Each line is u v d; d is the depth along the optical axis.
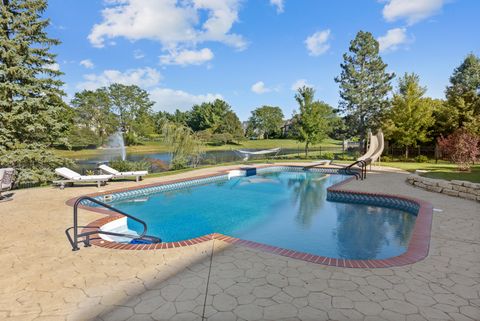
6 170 8.43
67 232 5.42
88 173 13.76
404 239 6.27
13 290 3.28
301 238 6.52
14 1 12.39
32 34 12.88
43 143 13.69
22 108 12.40
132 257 4.21
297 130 26.50
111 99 54.09
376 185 10.90
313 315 2.73
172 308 2.88
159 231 7.15
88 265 3.95
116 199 10.18
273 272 3.67
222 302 2.98
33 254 4.36
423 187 10.09
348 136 30.53
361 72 27.86
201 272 3.69
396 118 21.05
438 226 5.62
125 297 3.10
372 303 2.93
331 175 16.30
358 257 5.41
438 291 3.18
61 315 2.79
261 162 21.25
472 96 21.36
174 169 17.77
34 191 10.00
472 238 4.92
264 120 75.25
